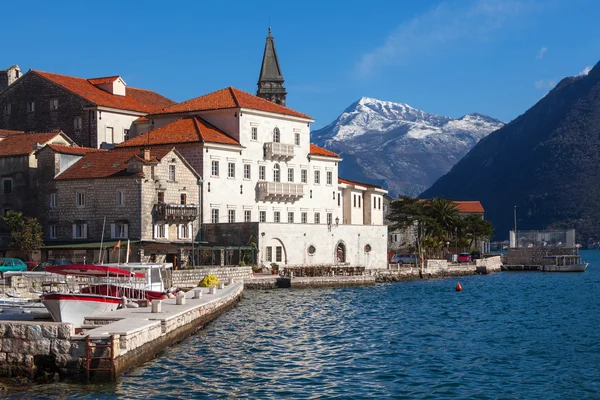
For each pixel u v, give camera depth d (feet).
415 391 148.36
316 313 262.47
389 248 572.51
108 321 174.09
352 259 429.79
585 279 489.67
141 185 341.62
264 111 415.44
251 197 408.26
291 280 355.15
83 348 143.13
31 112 429.38
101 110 412.98
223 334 207.82
